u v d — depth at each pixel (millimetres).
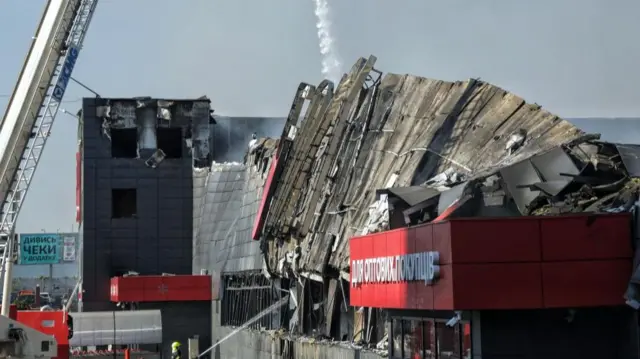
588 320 31719
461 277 31219
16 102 69438
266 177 87812
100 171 114188
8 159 67938
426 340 37375
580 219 31297
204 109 116062
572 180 35719
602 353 31578
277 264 74312
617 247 31219
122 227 114000
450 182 44969
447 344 35125
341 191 62031
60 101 69875
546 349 31578
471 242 31359
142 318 93625
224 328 96562
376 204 47375
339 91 71188
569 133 43719
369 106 64125
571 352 31578
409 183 51656
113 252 113562
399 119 60250
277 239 74688
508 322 31672
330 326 60406
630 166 35625
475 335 32094
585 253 31219
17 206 67938
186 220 114438
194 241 113562
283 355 69125
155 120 115188
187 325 104438
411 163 53562
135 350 101562
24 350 44375
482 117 51812
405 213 42844
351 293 44406
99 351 100688
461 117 53438
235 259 95125
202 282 104188
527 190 37000
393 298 37656
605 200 34344
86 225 113688
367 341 52375
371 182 57969
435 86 59062
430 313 36938
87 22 70688
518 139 45938
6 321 44156
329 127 70125
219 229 104750
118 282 102938
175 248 114125
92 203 113938
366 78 66188
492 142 48781
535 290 31109
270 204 78625
